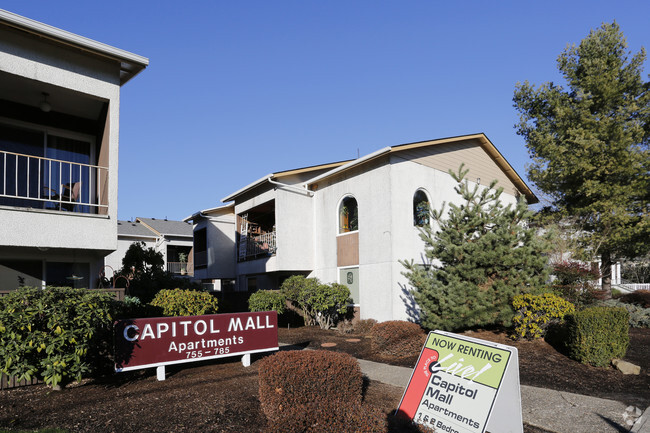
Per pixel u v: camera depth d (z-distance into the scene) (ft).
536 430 17.49
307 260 54.60
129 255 43.80
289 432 13.97
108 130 29.78
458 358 17.34
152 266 45.09
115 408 18.44
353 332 43.39
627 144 58.95
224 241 74.13
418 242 47.01
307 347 35.45
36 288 21.12
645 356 30.58
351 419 14.52
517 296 31.58
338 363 17.21
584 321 27.84
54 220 26.71
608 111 63.36
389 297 43.93
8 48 25.68
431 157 50.31
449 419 16.19
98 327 23.22
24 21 25.17
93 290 23.58
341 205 52.26
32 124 32.55
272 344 28.22
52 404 19.11
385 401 20.29
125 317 27.99
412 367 27.91
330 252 52.70
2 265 29.22
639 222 58.08
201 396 20.07
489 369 16.21
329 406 15.51
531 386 23.57
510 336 33.55
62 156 34.12
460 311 31.58
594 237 58.80
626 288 81.56
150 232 98.02
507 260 31.58
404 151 47.09
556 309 30.17
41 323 20.39
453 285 32.63
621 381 24.68
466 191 35.01
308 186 56.49
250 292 60.70
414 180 47.83
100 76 29.45
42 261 30.81
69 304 20.53
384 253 44.98
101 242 28.48
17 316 19.13
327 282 52.65
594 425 17.70
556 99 66.33
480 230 34.06
